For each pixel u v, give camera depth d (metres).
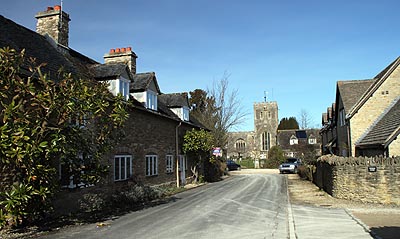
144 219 11.89
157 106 23.75
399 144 17.94
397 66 24.78
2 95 9.09
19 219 9.95
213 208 14.47
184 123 26.59
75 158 11.38
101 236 9.27
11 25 14.49
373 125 24.36
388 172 14.91
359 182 15.85
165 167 22.70
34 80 11.55
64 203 12.68
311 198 17.69
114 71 17.34
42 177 9.62
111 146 12.91
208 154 30.42
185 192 21.44
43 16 17.20
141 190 16.84
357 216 12.09
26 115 9.17
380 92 24.70
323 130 42.31
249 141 88.00
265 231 9.80
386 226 10.15
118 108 12.43
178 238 8.98
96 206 14.05
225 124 46.66
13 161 9.32
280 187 24.38
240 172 47.97
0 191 9.98
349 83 29.16
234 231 9.83
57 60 15.32
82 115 10.84
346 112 25.77
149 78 20.84
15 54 9.99
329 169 19.11
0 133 8.54
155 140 21.20
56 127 10.01
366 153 22.08
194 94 51.09
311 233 9.38
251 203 16.02
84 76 16.22
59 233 9.66
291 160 47.41
